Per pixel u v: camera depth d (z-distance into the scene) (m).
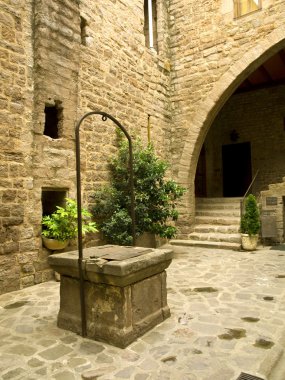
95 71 5.48
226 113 11.49
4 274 3.87
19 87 4.18
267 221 6.57
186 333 2.66
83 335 2.63
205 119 7.22
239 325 2.80
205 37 7.24
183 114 7.55
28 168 4.24
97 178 5.40
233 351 2.35
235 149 11.48
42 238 4.35
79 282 2.74
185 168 7.48
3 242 3.89
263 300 3.43
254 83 10.50
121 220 5.09
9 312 3.23
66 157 4.78
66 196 4.86
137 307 2.63
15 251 4.02
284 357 2.33
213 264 5.17
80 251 2.60
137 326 2.59
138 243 6.10
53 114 4.97
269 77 10.01
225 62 6.95
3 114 3.97
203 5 7.27
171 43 7.76
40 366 2.19
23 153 4.19
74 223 4.43
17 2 4.20
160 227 5.70
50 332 2.74
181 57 7.59
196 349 2.39
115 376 2.06
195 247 6.75
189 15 7.49
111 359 2.27
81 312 2.63
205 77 7.22
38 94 4.36
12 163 4.05
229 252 6.14
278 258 5.50
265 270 4.71
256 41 6.57
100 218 5.44
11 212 3.99
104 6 5.77
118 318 2.49
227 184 11.56
